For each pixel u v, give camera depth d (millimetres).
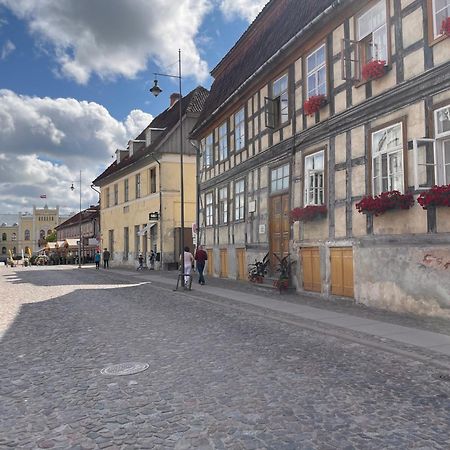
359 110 12000
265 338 8531
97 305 13641
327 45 13500
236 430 4418
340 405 5031
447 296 9180
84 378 6238
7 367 6973
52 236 97875
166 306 13234
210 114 23344
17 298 16000
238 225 20531
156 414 4867
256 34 20094
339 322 9750
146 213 33719
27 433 4508
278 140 16656
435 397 5266
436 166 9539
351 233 12312
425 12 9922
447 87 9344
